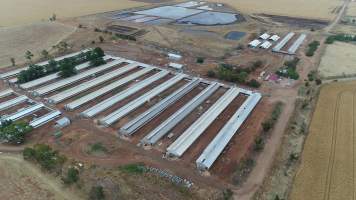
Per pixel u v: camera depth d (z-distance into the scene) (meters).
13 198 57.84
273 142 75.12
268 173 65.56
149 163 67.31
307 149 73.44
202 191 60.41
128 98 93.38
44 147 68.31
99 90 96.44
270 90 100.12
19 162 67.06
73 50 131.50
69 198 58.06
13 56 122.25
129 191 59.62
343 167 68.00
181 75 108.50
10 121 76.94
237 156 69.94
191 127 78.06
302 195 60.62
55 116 82.81
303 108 90.00
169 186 61.25
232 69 113.50
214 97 95.12
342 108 90.94
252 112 87.06
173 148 70.31
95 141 74.00
